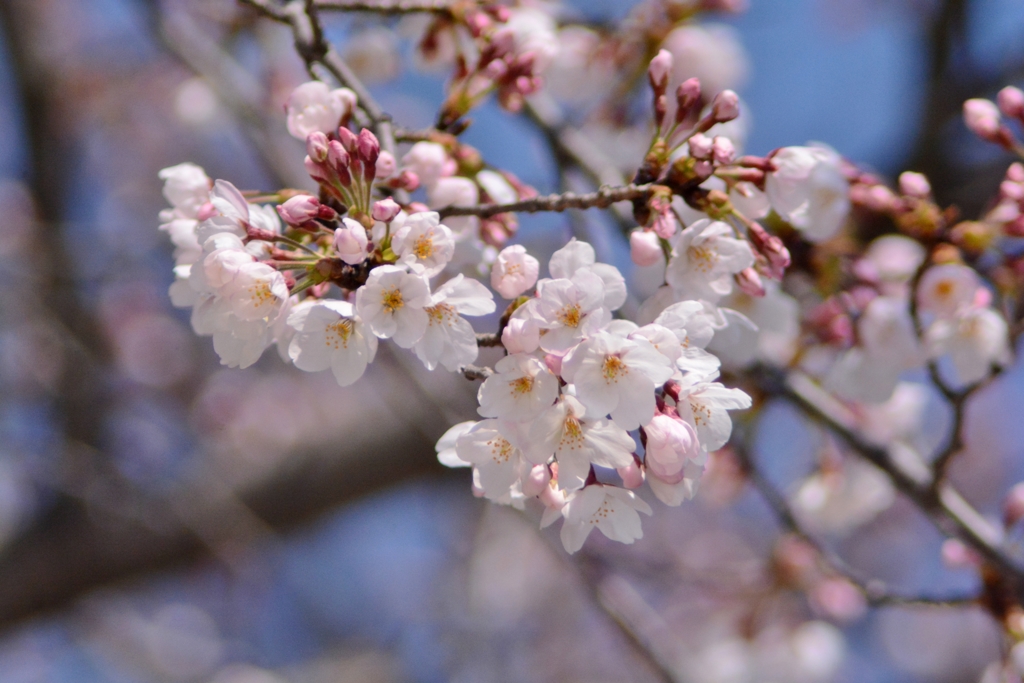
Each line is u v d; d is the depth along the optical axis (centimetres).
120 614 850
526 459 196
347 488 666
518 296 201
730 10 414
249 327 205
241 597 925
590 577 465
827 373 388
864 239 418
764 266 236
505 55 286
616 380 185
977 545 346
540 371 189
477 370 202
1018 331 313
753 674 482
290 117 250
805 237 346
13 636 677
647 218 230
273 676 859
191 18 572
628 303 375
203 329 217
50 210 780
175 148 986
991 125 306
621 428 188
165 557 658
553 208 226
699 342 203
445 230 198
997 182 576
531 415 188
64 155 816
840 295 354
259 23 517
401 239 194
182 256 240
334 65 275
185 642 886
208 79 503
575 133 432
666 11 413
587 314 187
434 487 859
